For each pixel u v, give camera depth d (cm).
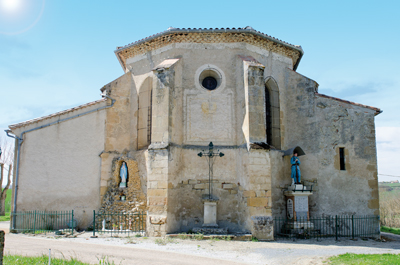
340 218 1698
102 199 1748
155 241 1357
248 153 1534
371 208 1734
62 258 1005
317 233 1633
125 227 1641
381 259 1020
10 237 1475
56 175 1744
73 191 1739
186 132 1689
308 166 1777
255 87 1598
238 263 1041
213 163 1670
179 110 1677
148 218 1495
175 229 1543
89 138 1794
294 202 1664
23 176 1731
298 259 1095
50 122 1777
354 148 1770
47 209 1719
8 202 3806
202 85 1759
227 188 1647
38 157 1752
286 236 1606
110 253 1120
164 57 1794
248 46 1775
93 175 1766
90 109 1819
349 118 1788
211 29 1723
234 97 1714
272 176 1709
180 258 1077
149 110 1825
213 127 1702
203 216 1628
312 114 1808
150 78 1839
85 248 1202
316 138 1781
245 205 1532
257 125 1571
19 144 1747
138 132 1836
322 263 1035
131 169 1758
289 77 1891
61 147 1766
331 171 1744
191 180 1650
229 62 1748
